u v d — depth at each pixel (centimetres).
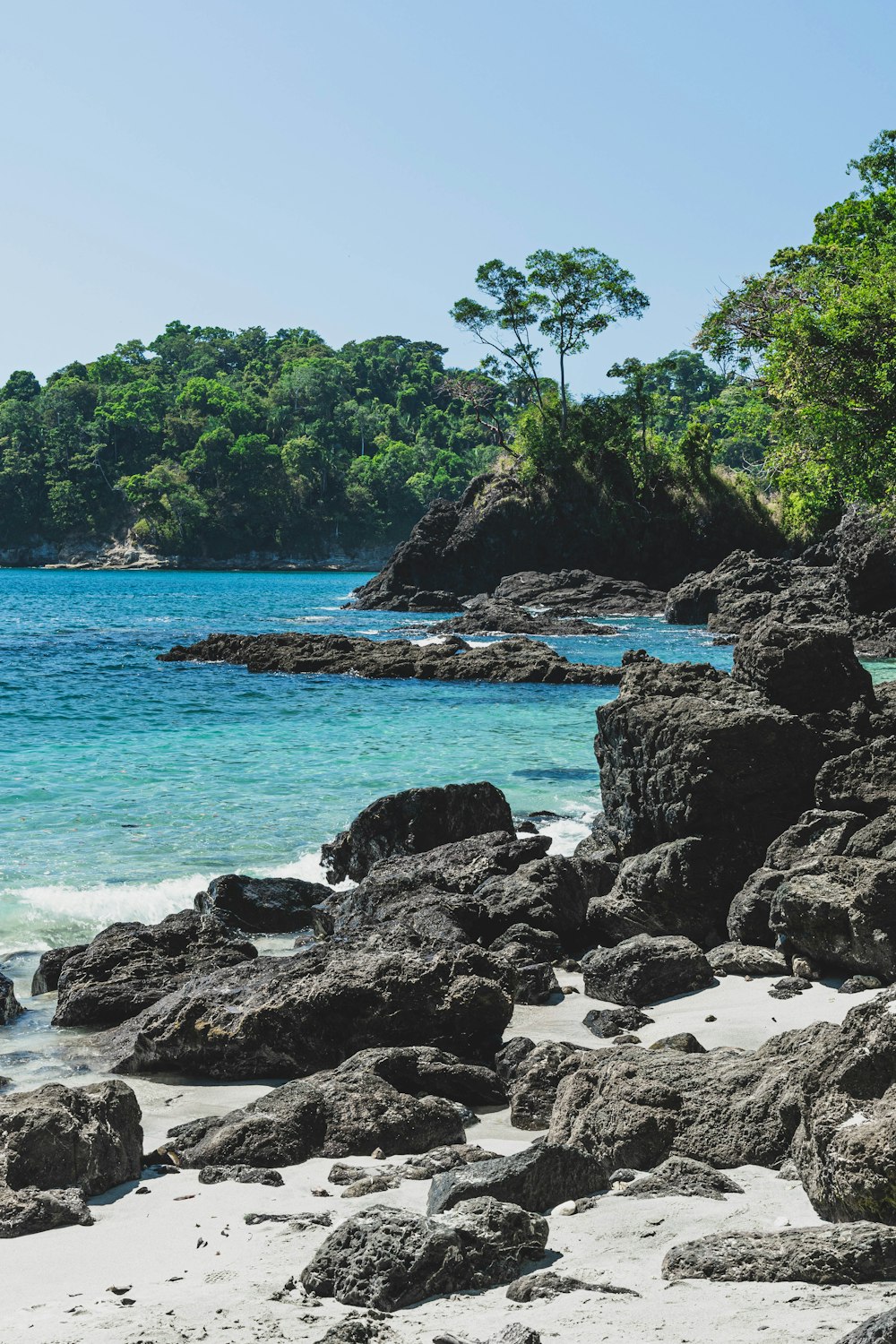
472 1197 583
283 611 7925
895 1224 505
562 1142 718
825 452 4178
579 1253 523
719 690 1558
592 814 1948
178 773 2273
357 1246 503
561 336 9088
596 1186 631
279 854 1691
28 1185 670
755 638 1570
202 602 8988
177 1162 750
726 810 1380
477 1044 972
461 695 3700
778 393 4353
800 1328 402
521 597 7750
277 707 3341
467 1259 496
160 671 4284
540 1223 531
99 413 18662
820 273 5175
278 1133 750
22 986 1207
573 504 8906
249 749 2573
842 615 5484
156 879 1541
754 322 5881
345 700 3544
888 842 1232
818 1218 547
